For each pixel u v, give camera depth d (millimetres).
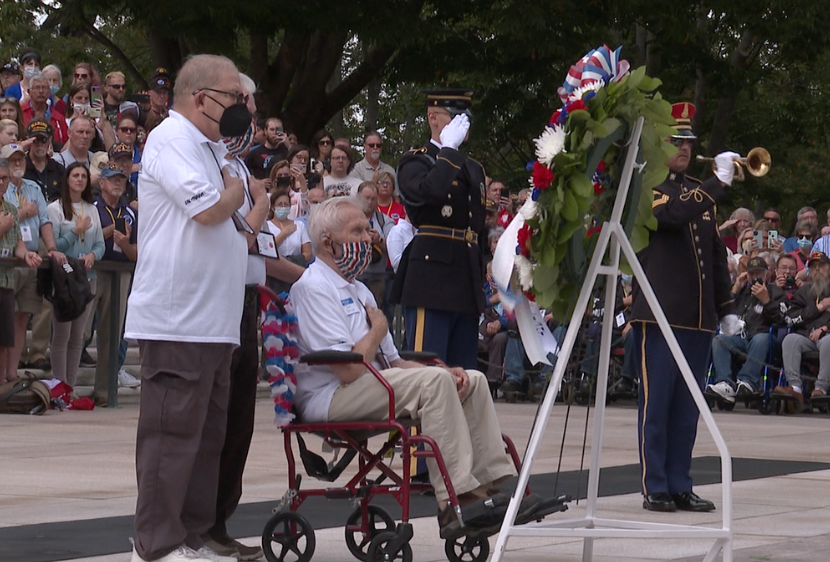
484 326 17234
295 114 25156
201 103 5637
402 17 22500
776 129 36094
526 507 5863
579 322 5398
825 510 8055
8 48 33000
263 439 11273
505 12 23406
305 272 6516
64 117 16078
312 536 6102
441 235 8562
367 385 6184
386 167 18156
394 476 6285
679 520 7652
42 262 13039
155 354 5562
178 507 5594
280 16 21938
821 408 16641
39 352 14484
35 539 6555
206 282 5566
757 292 16578
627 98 5375
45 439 10984
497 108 27562
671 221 8070
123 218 14070
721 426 14219
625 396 16891
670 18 25234
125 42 35906
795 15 25359
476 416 6355
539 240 5266
